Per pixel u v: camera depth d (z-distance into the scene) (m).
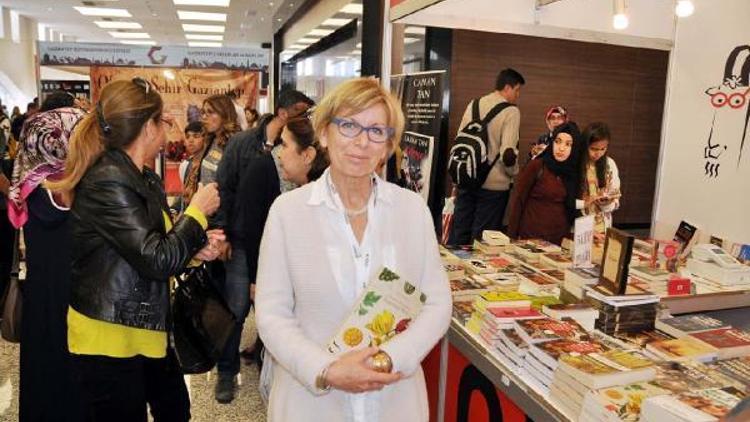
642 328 1.86
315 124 1.26
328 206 1.26
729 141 2.73
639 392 1.34
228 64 7.10
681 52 2.98
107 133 1.59
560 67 5.78
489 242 2.82
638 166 6.38
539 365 1.55
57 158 2.04
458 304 2.10
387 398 1.29
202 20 13.02
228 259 2.76
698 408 1.20
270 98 10.53
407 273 1.30
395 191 1.34
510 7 3.06
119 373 1.64
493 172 3.82
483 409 1.85
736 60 2.68
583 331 1.71
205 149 3.61
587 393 1.35
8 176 4.06
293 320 1.26
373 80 1.25
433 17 2.92
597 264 2.25
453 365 2.04
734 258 2.39
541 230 3.23
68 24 14.80
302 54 11.72
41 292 2.08
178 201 4.38
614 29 3.18
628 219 6.46
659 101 6.25
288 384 1.29
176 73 7.00
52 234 2.05
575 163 3.10
